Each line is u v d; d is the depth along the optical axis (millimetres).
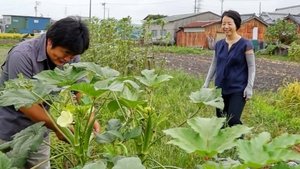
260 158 1408
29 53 2756
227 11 5266
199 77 12766
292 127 7121
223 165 1508
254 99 9125
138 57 10469
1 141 2957
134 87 2107
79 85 1799
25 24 64625
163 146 4164
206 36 43906
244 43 5191
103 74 2195
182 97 7809
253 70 5219
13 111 2912
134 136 2107
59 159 3717
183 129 1520
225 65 5262
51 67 2816
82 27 2629
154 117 2168
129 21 10578
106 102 2297
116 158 2016
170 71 12992
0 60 16844
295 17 47562
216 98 2254
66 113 1993
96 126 2711
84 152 2037
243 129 1531
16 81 2148
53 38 2625
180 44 47438
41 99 2041
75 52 2635
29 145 1953
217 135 1518
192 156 4062
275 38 37312
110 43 10516
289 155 1387
